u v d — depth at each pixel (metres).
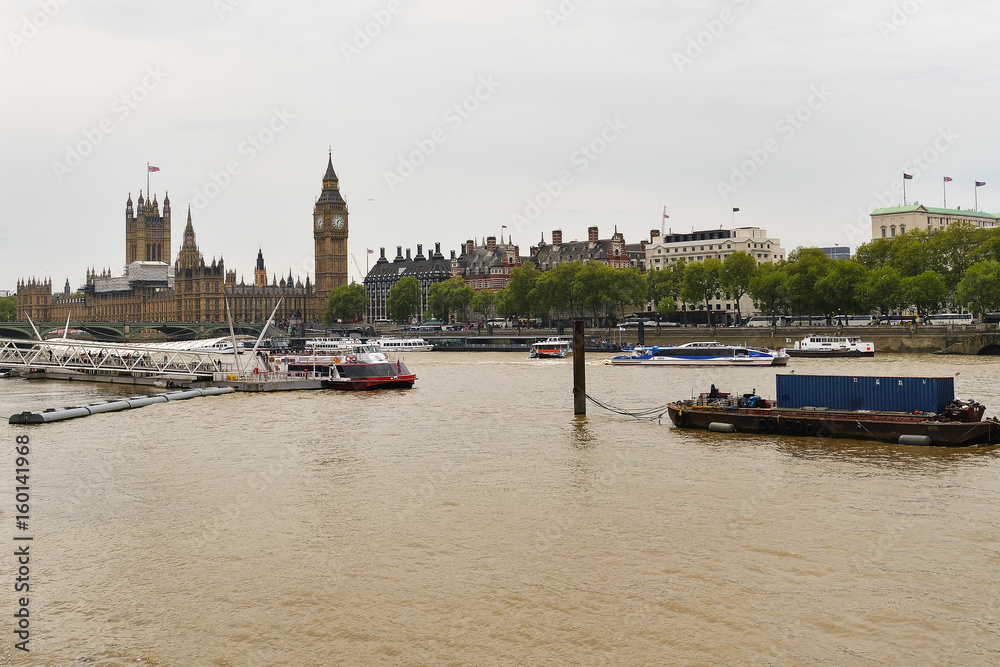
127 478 61.28
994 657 33.56
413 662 33.69
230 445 74.00
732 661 33.50
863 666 33.06
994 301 184.00
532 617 37.19
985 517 49.84
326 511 52.25
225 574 42.12
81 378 146.12
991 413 82.81
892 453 67.19
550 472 61.84
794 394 78.81
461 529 48.53
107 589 40.44
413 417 89.94
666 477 60.09
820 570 41.81
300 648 34.84
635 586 40.16
